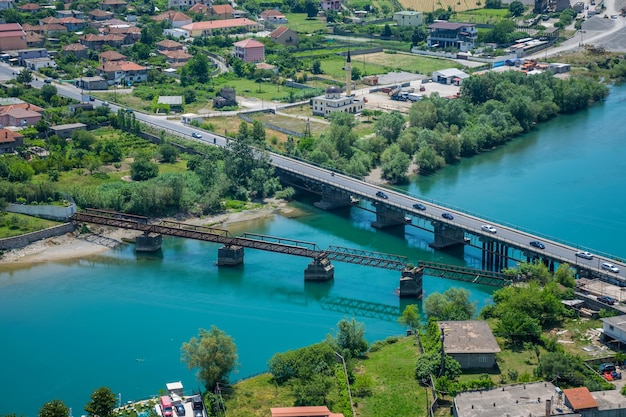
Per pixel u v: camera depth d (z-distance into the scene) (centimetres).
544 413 19012
